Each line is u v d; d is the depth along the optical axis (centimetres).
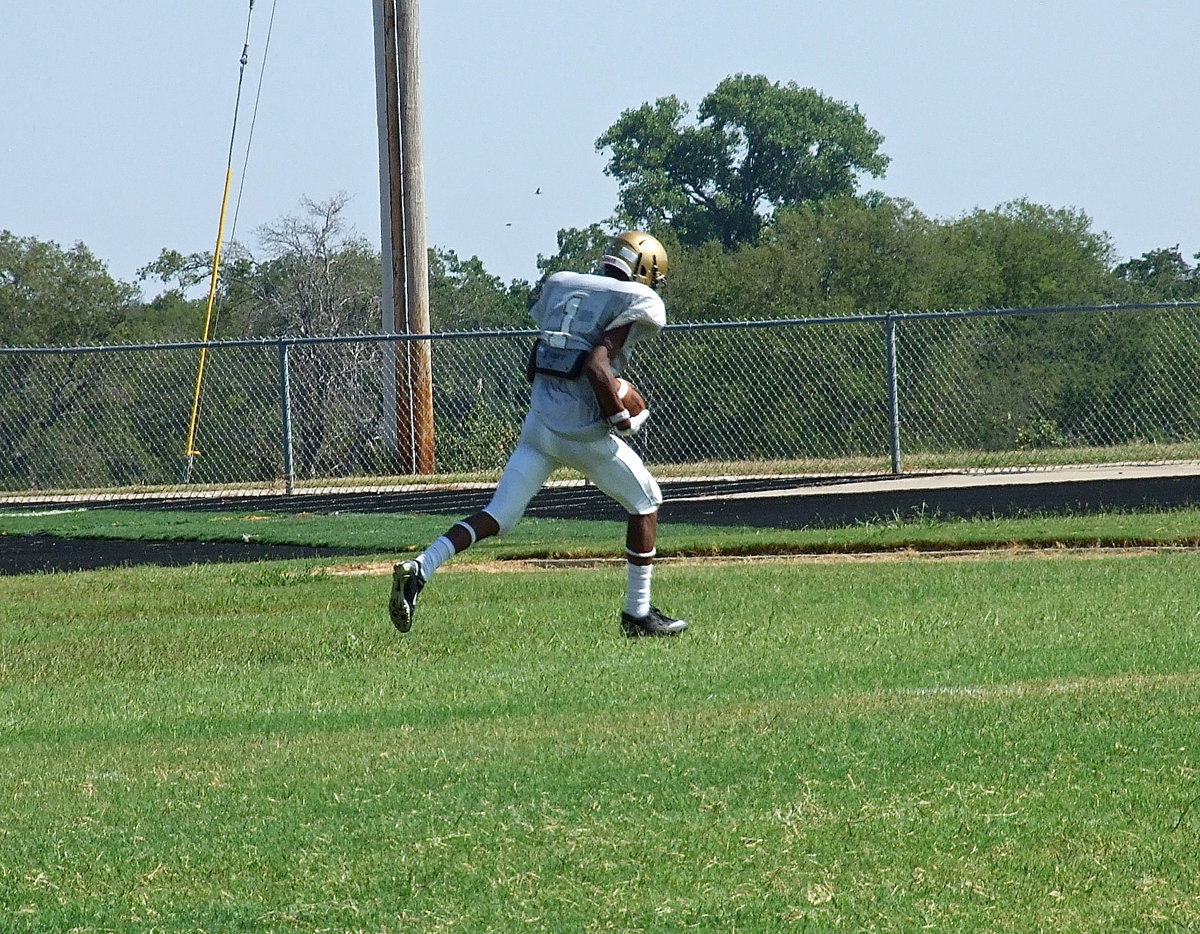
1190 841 1312
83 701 2241
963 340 7256
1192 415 7088
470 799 1520
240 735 1950
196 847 1415
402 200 6719
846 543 3628
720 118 19775
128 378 8156
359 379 8012
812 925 1168
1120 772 1511
